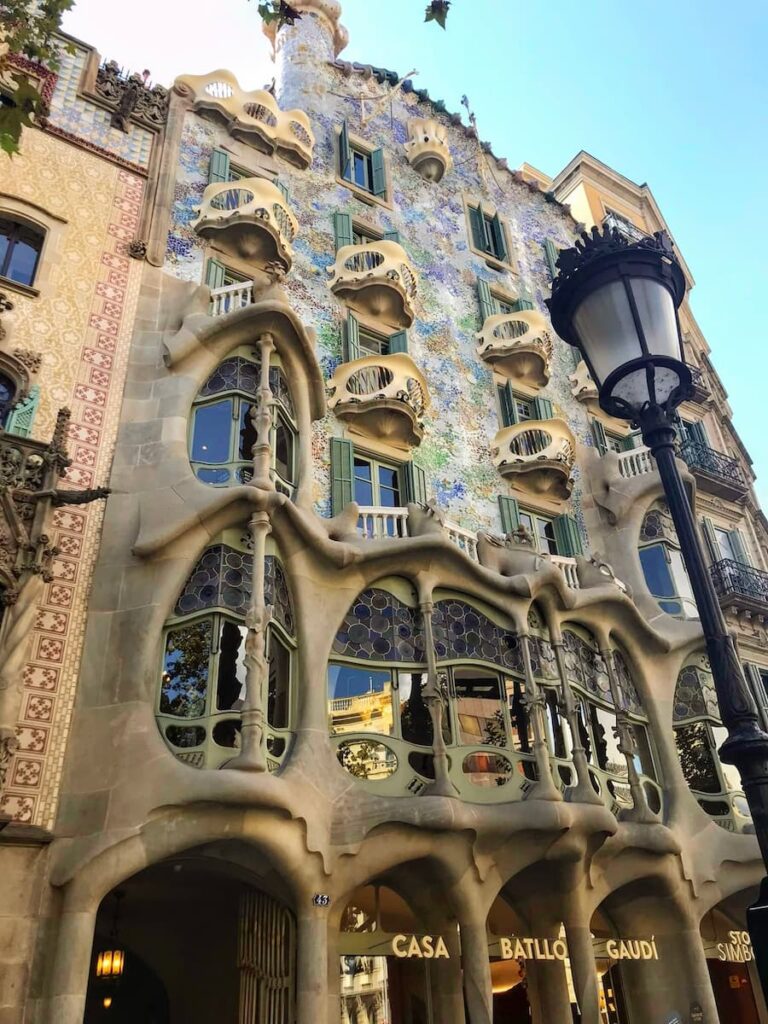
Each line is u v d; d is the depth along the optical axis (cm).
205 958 1515
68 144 1672
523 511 2033
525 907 1476
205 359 1480
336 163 2267
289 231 1892
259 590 1224
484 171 2745
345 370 1797
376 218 2244
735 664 541
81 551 1252
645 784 1677
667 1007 1549
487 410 2116
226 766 1095
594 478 2214
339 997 1180
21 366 1356
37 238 1547
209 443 1408
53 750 1090
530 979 1479
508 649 1527
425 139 2505
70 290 1497
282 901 1223
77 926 975
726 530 2553
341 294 1944
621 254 684
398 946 1254
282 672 1294
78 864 1005
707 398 2873
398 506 1761
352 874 1201
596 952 1494
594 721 1627
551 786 1366
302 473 1495
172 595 1220
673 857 1582
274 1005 1184
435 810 1236
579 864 1402
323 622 1362
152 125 1853
